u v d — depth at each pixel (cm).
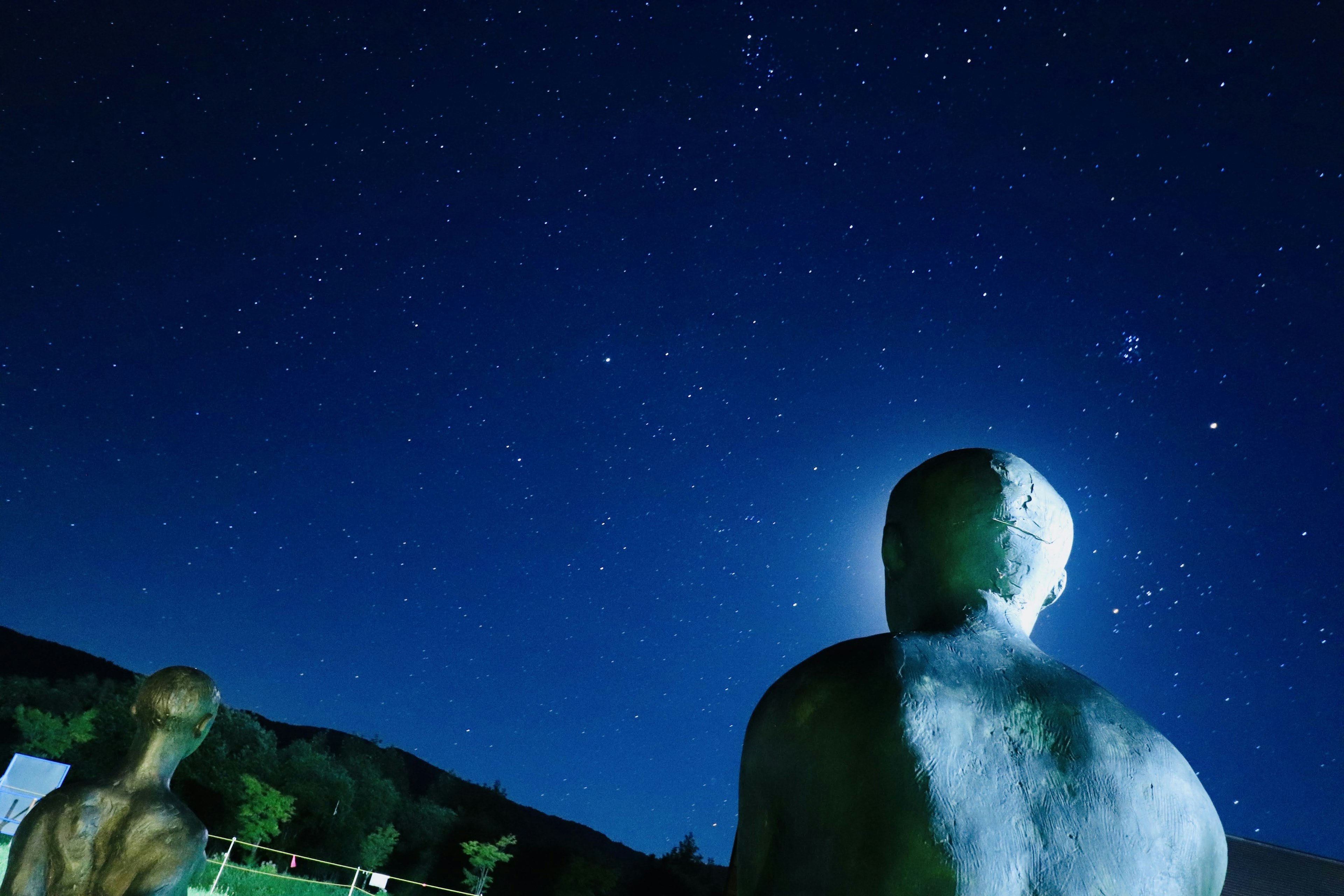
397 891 3450
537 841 4294
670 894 4091
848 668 140
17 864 229
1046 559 166
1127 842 132
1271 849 2148
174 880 233
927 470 172
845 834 130
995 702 140
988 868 126
